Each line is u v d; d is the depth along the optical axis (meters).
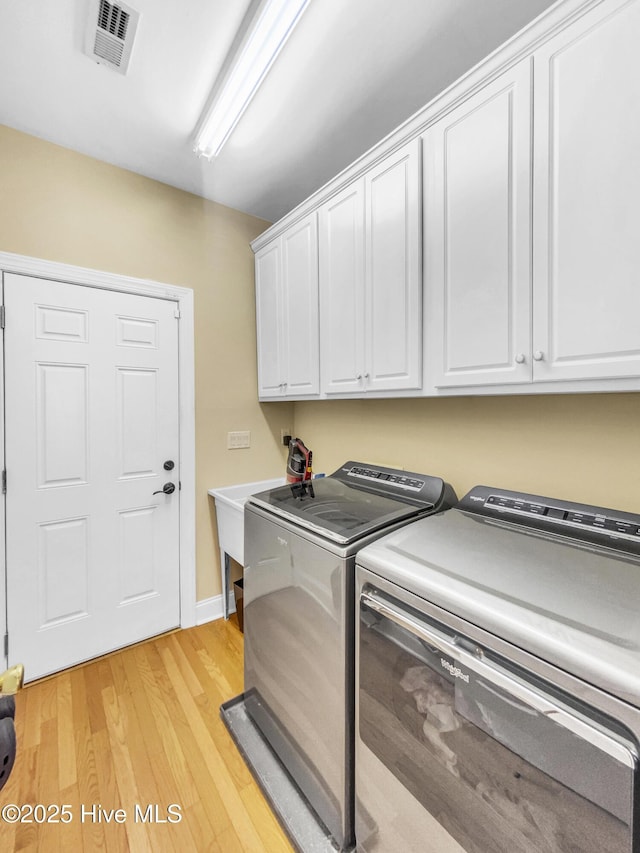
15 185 1.67
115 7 1.16
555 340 1.00
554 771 0.65
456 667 0.80
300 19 1.17
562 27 0.95
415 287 1.34
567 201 0.96
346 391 1.68
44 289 1.76
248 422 2.47
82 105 1.54
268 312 2.27
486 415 1.52
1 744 0.59
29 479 1.74
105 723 1.54
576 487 1.27
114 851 1.10
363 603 1.01
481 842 0.76
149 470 2.10
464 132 1.18
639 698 0.55
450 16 1.17
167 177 2.04
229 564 2.35
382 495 1.60
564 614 0.70
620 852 0.57
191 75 1.40
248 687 1.58
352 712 1.08
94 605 1.94
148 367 2.07
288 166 1.94
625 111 0.86
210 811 1.21
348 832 1.09
